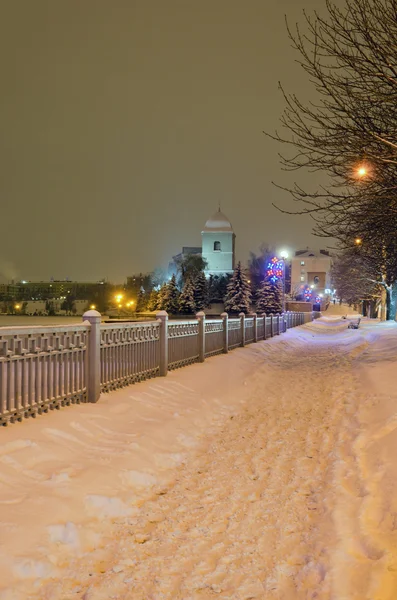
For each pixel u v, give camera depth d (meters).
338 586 3.40
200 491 5.46
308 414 9.28
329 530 4.27
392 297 44.66
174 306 84.75
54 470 5.04
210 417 8.91
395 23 10.67
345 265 52.28
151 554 4.03
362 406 9.12
